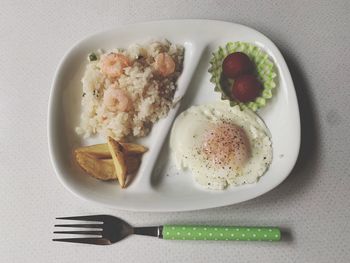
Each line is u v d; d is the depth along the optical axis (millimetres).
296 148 257
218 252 256
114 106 279
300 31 313
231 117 286
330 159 273
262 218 262
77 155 269
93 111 288
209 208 250
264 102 280
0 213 275
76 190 257
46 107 306
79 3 341
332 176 269
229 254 255
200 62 301
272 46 285
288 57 304
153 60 294
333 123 282
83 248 261
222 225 261
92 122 283
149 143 286
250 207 265
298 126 261
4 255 263
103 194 261
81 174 271
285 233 257
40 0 345
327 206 262
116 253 258
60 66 290
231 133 273
